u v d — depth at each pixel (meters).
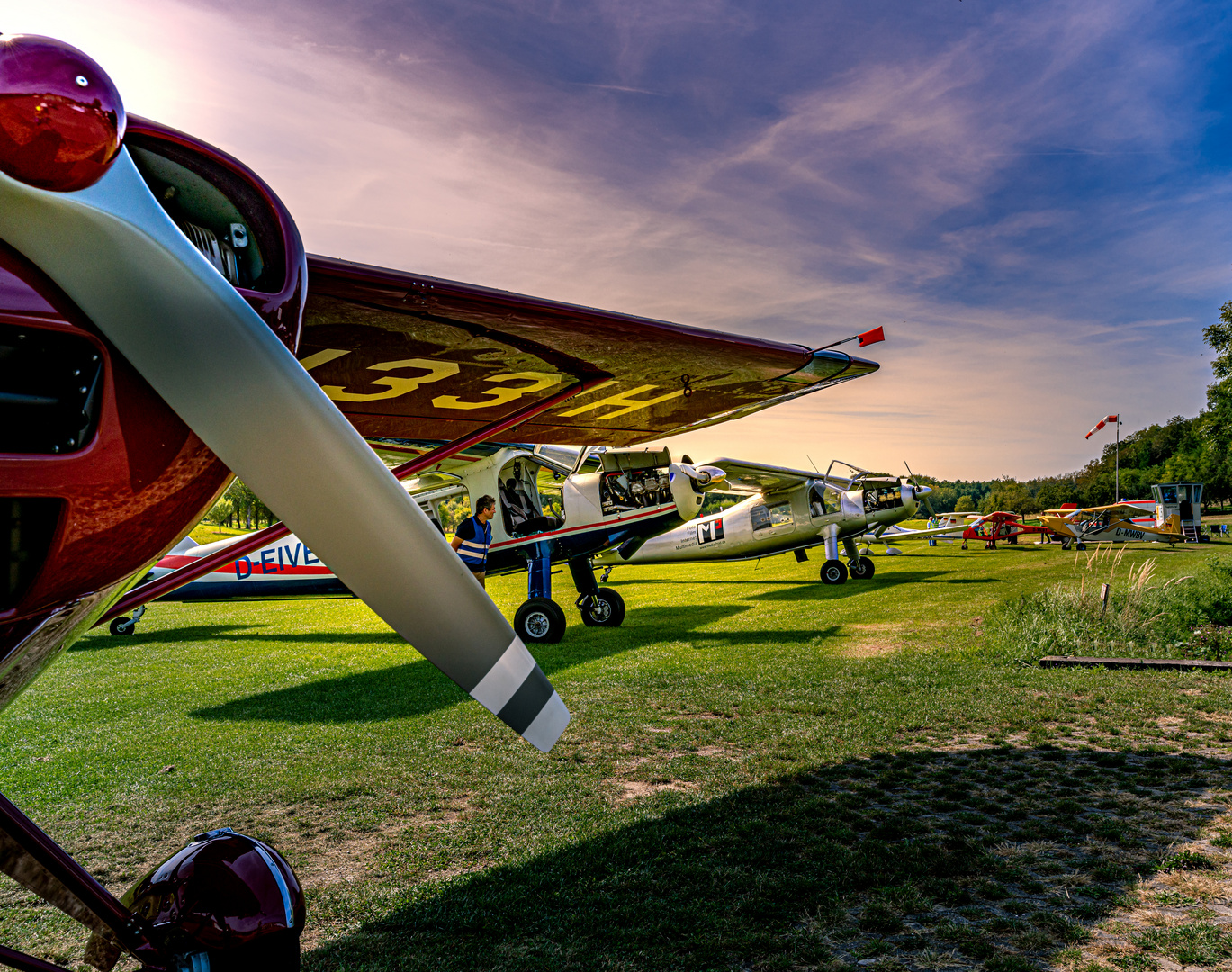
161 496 1.07
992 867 3.02
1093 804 3.68
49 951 2.59
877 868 3.01
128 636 11.70
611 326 2.39
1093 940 2.45
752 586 17.12
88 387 0.97
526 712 1.46
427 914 2.77
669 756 4.68
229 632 12.11
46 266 0.92
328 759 4.83
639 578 21.64
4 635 1.03
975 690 6.06
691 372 3.03
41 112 0.85
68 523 0.98
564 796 4.04
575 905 2.79
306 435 1.13
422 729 5.50
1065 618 8.19
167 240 1.02
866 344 3.05
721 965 2.36
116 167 0.98
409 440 3.54
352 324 2.15
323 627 12.48
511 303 2.14
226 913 1.65
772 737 5.00
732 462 15.34
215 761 4.82
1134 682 6.19
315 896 2.94
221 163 1.28
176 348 1.01
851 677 6.70
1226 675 6.39
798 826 3.49
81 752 5.08
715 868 3.06
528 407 2.93
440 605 1.33
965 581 15.54
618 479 10.27
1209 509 79.62
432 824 3.72
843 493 16.86
